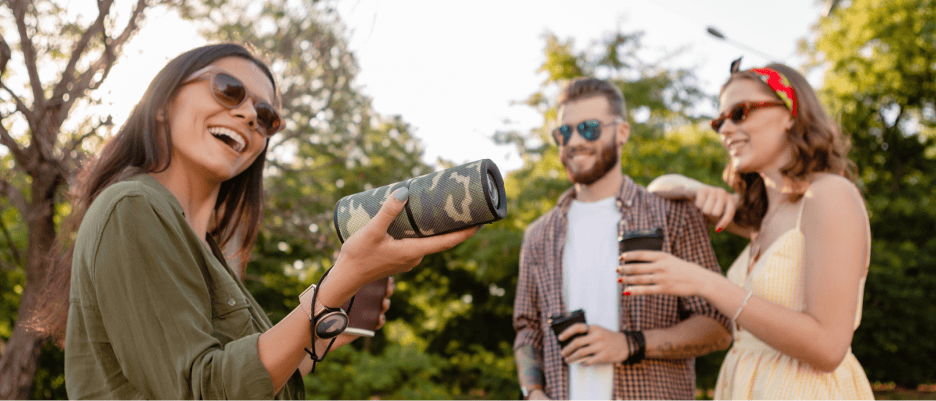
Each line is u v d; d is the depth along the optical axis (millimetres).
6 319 10281
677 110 11000
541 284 2617
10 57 4801
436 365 7883
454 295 14438
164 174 1267
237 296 1161
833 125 1954
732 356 1885
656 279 1762
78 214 1268
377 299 1496
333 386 7012
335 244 6973
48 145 4738
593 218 2607
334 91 6309
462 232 976
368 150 10203
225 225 1622
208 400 931
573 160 2643
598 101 2652
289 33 5812
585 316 2250
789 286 1751
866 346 13000
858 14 15305
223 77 1267
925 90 15258
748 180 2121
